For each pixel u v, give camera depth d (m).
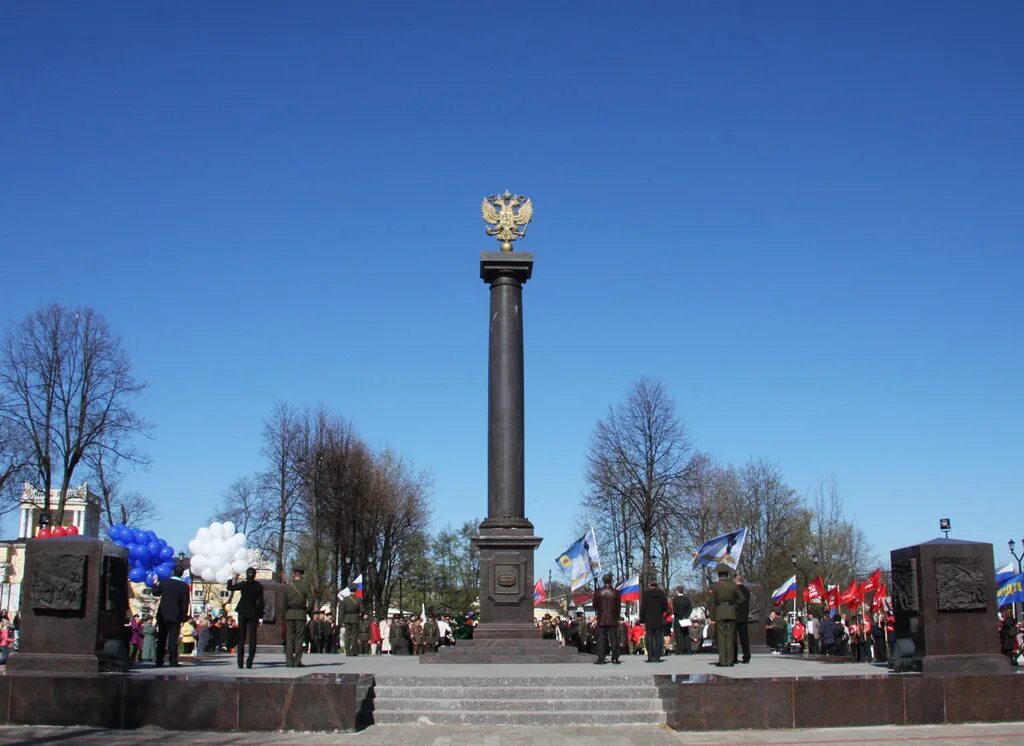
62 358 54.31
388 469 81.94
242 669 25.48
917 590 23.27
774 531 76.62
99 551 22.47
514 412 30.84
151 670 25.48
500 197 32.59
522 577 29.97
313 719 18.80
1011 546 42.53
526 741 18.02
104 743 17.20
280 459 70.69
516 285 31.70
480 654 28.55
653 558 60.56
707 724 19.25
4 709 19.48
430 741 17.94
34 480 54.12
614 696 21.22
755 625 38.62
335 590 68.50
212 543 39.12
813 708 19.47
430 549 107.81
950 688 20.00
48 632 22.19
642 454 58.81
